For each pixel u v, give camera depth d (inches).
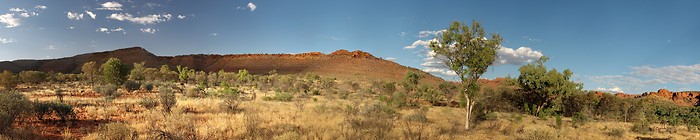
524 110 1557.6
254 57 7047.2
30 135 462.0
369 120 645.9
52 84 2390.5
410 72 1958.7
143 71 3250.5
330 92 2107.5
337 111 871.7
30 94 1380.4
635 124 944.3
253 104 1040.8
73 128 565.9
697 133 935.7
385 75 6043.3
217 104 975.0
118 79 1823.3
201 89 1812.3
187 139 442.0
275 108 952.9
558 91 1546.5
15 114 532.7
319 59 6752.0
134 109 850.8
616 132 800.3
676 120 1214.3
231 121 608.4
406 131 558.3
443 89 1825.8
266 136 492.7
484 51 630.5
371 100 1620.3
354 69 6210.6
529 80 1577.3
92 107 826.2
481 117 916.0
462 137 577.3
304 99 1485.0
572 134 743.1
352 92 2471.7
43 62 6560.0
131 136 459.5
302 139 478.3
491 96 1489.9
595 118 1545.3
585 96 1611.7
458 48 648.4
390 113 904.9
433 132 576.1
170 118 613.0
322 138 492.1
